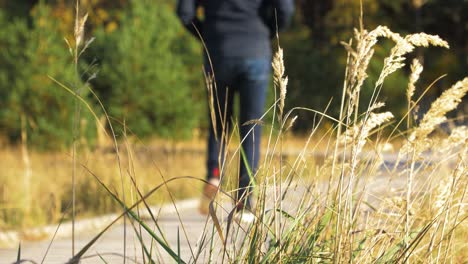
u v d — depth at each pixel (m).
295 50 35.16
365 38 3.25
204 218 7.56
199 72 29.42
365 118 3.29
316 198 3.54
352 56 3.31
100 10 34.75
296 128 33.03
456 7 40.34
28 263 5.15
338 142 3.40
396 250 3.43
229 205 5.80
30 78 22.34
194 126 26.41
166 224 7.31
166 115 26.05
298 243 3.43
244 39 7.88
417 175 3.86
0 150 18.14
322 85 34.47
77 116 3.31
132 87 25.81
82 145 13.44
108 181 9.54
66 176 11.50
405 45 3.24
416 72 3.41
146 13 26.83
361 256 3.44
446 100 3.40
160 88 25.95
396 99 30.78
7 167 12.12
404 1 39.78
